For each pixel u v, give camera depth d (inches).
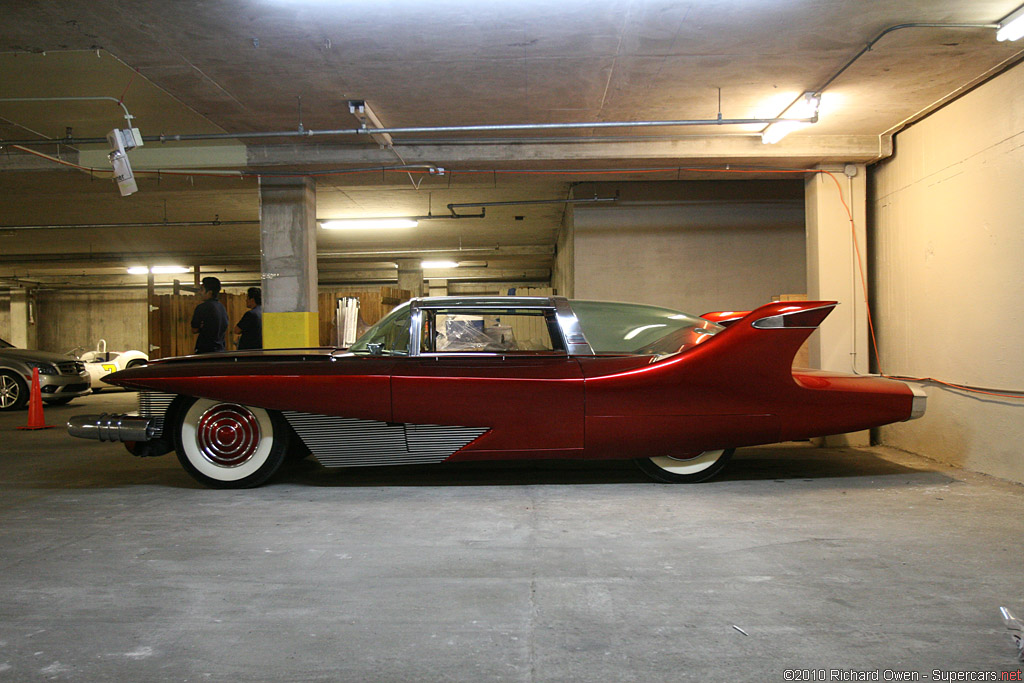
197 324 253.9
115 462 185.0
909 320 202.5
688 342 153.6
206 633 73.1
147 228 468.4
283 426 146.1
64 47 155.0
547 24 143.2
